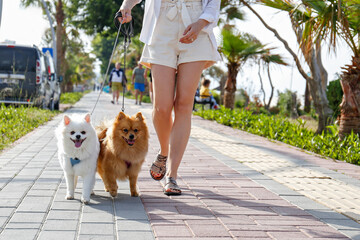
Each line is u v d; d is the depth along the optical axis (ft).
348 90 27.25
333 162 21.77
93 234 9.51
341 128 27.84
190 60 12.98
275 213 11.79
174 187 13.34
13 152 20.61
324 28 25.76
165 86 13.17
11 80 41.73
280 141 30.37
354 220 11.39
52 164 17.76
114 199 12.80
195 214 11.40
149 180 15.67
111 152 12.67
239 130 36.91
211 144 26.37
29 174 15.70
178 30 12.92
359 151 23.22
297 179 16.75
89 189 12.17
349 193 14.85
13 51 41.88
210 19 12.54
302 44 29.01
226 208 12.12
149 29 13.38
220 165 19.19
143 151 12.89
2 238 9.07
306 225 10.77
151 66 13.55
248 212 11.78
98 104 68.23
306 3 25.91
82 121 11.93
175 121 13.58
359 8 24.53
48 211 11.27
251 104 77.92
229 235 9.77
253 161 20.67
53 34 71.46
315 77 35.96
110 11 96.02
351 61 27.22
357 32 26.91
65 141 11.82
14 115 33.32
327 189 15.28
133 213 11.28
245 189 14.65
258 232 10.07
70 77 149.69
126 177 13.10
